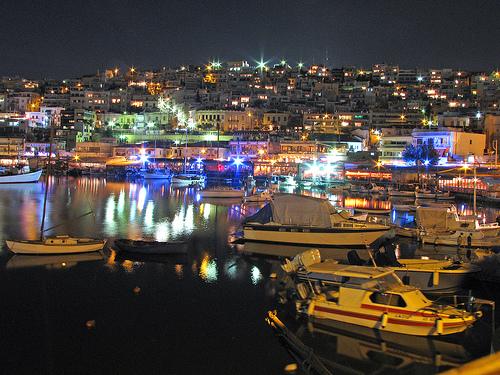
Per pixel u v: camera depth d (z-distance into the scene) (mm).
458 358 21516
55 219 60594
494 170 104500
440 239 45125
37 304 28172
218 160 154125
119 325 25297
